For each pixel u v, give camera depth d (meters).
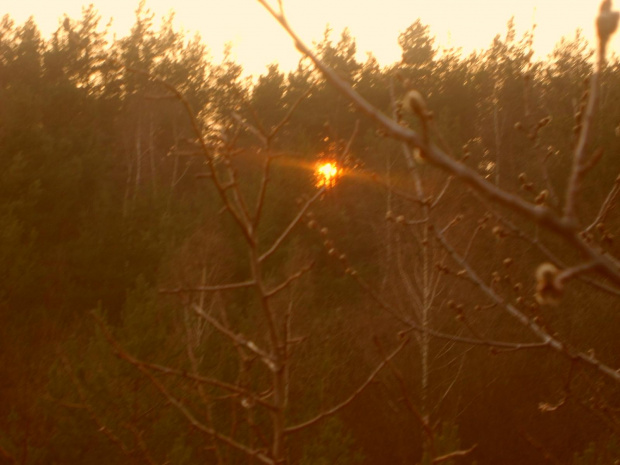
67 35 51.12
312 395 18.91
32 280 31.19
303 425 4.83
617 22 2.01
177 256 32.25
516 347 5.43
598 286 4.89
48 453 16.08
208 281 29.72
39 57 51.62
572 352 5.36
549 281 2.06
